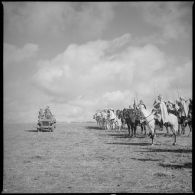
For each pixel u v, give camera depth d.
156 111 21.03
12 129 41.50
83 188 10.24
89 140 25.27
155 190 9.93
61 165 14.23
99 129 41.25
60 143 23.16
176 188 10.12
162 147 19.91
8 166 13.83
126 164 14.31
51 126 35.91
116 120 38.88
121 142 23.53
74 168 13.52
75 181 11.19
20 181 11.19
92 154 17.48
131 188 10.20
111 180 11.39
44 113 36.75
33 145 21.98
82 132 34.88
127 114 27.84
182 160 14.99
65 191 9.89
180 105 25.50
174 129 20.80
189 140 23.56
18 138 26.97
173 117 20.91
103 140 25.17
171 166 13.63
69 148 20.22
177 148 19.22
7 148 20.06
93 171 12.90
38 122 35.88
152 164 14.22
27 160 15.53
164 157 16.02
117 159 15.68
